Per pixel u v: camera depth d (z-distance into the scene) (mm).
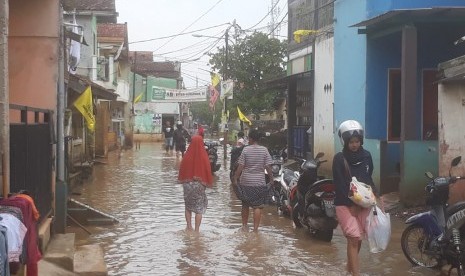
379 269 7672
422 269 7641
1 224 4539
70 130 17141
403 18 12234
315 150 19562
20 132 6719
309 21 21078
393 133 14945
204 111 77312
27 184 7004
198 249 8875
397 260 8148
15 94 9281
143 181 18375
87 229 10375
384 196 12867
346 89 16406
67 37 13516
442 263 7547
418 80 14844
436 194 7398
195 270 7660
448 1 13023
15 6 9242
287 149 22922
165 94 44531
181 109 60938
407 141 12000
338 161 7047
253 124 33156
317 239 9688
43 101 9312
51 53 9344
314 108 19766
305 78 21016
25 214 5195
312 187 9492
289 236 9961
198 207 10242
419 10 11680
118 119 39344
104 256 8367
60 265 7098
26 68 9305
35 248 5363
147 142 51969
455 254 6973
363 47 15031
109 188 16516
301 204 10109
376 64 14828
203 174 10242
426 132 14898
